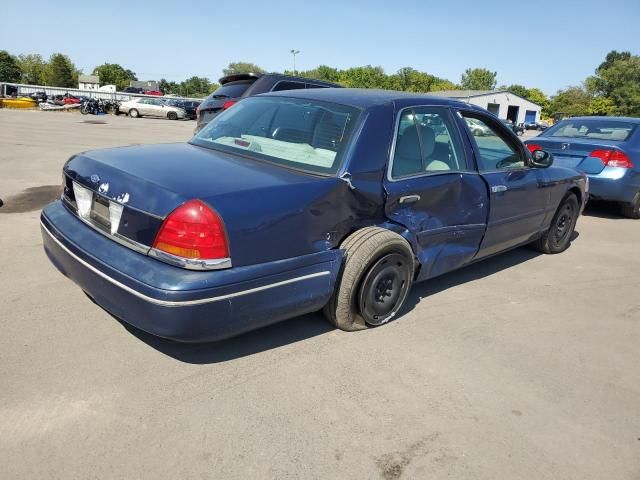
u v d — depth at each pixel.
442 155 3.95
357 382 2.99
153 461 2.28
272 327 3.54
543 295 4.59
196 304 2.54
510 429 2.69
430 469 2.37
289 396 2.81
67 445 2.33
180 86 125.31
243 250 2.69
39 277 4.08
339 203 3.13
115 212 2.87
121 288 2.64
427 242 3.82
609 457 2.54
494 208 4.41
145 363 3.00
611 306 4.45
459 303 4.25
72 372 2.86
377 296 3.52
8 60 104.81
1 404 2.56
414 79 91.25
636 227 7.62
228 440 2.45
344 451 2.43
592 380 3.22
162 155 3.33
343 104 3.55
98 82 101.88
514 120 63.12
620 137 7.96
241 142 3.58
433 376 3.12
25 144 12.87
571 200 5.79
